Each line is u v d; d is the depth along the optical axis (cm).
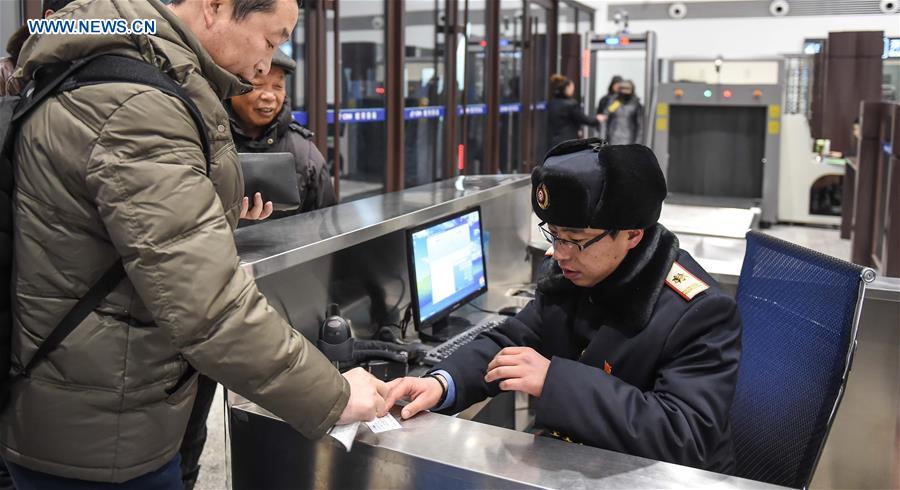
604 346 136
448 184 268
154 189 108
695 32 1155
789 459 147
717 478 112
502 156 834
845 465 234
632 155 127
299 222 182
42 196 113
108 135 108
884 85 875
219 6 123
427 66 652
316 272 183
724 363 130
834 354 141
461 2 696
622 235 131
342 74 538
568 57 1008
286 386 115
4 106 119
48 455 120
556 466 115
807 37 1102
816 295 149
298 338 119
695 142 899
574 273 136
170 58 115
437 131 670
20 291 117
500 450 120
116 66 112
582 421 122
